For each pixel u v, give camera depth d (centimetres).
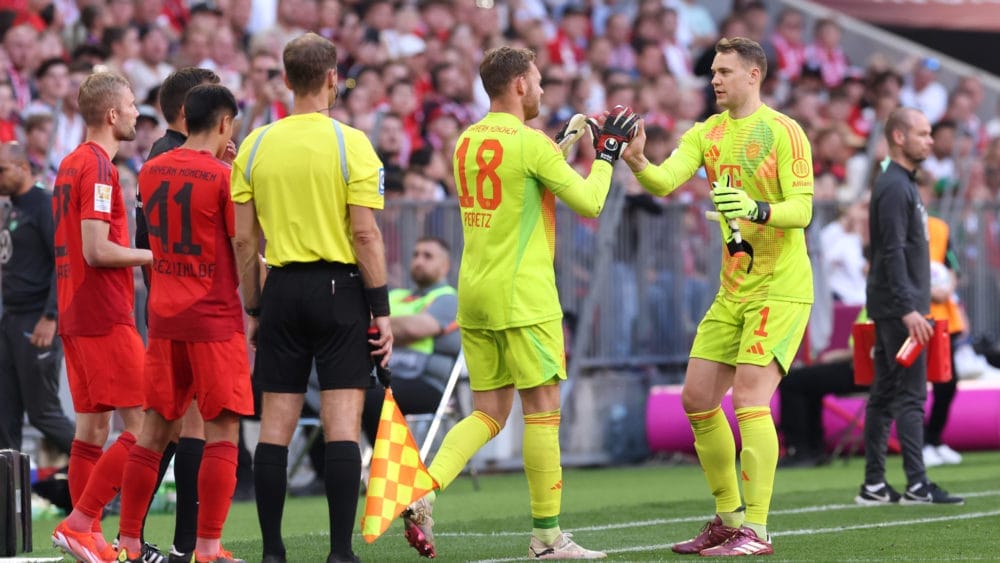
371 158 2036
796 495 3281
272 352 2045
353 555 2036
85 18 4731
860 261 4681
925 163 5878
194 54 4691
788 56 6538
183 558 2141
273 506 2042
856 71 6800
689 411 2316
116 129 2317
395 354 3594
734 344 2295
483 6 5891
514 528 2772
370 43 5156
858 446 4259
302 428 3781
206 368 2066
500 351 2225
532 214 2189
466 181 2214
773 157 2253
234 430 2106
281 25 5053
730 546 2231
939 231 3959
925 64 6769
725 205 2170
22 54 4359
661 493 3572
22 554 2239
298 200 2017
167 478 3244
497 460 4225
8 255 3014
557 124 4931
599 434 4431
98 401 2284
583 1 6350
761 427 2241
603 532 2656
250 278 2069
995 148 5938
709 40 6494
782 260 2255
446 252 3706
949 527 2633
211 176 2078
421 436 3744
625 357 4469
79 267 2278
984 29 7356
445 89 5144
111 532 2820
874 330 3128
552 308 2195
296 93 2056
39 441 3531
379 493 2052
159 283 2100
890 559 2180
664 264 4547
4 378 3034
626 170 4478
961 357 4575
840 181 5334
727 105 2292
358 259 2034
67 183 2286
